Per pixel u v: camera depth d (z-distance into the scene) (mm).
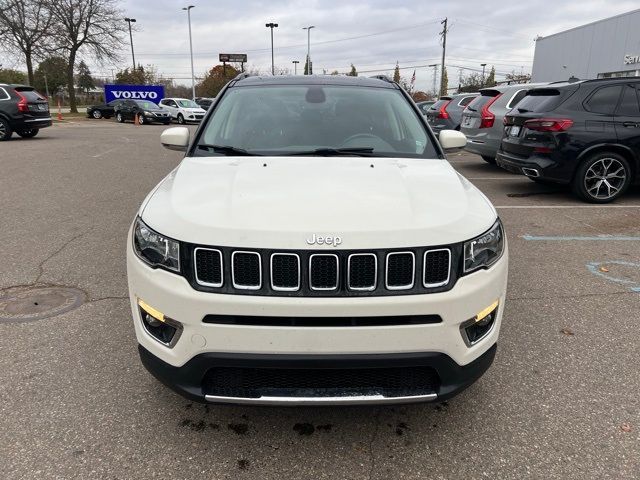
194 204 2393
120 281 4453
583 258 5160
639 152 7266
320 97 3732
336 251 2125
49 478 2254
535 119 7426
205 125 3463
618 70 21672
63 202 7535
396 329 2160
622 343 3467
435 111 13766
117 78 60688
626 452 2447
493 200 7832
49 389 2891
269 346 2148
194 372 2229
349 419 2695
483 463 2383
